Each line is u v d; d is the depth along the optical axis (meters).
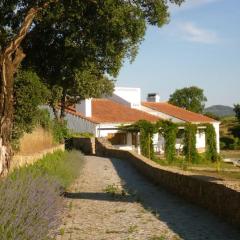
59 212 10.88
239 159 54.47
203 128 49.72
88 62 17.67
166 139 47.19
